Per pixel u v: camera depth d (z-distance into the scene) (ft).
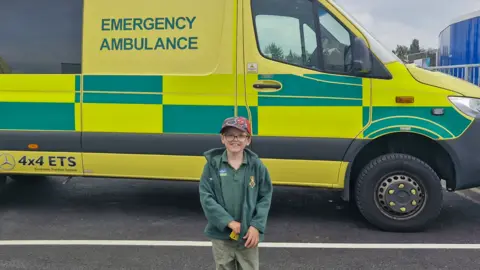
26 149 16.58
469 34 35.78
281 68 15.28
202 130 15.69
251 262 9.50
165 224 16.44
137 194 20.59
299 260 13.26
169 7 15.75
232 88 15.49
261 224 9.05
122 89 15.98
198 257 13.43
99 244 14.42
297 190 21.27
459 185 15.20
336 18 15.25
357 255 13.64
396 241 14.78
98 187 21.84
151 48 15.87
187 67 15.72
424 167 15.16
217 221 9.07
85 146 16.30
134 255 13.56
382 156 15.44
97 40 16.12
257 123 15.44
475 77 27.17
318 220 16.97
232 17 15.48
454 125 14.90
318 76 15.20
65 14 16.31
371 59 15.08
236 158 9.29
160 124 15.88
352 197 17.43
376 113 15.05
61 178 23.53
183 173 16.07
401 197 15.28
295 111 15.25
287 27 15.39
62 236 15.15
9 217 17.16
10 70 16.63
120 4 15.98
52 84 16.30
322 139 15.23
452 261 13.20
